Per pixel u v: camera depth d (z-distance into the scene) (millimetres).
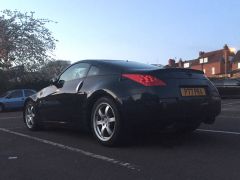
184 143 3117
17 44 14594
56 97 3572
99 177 2250
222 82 12156
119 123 2891
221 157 2633
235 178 2162
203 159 2586
